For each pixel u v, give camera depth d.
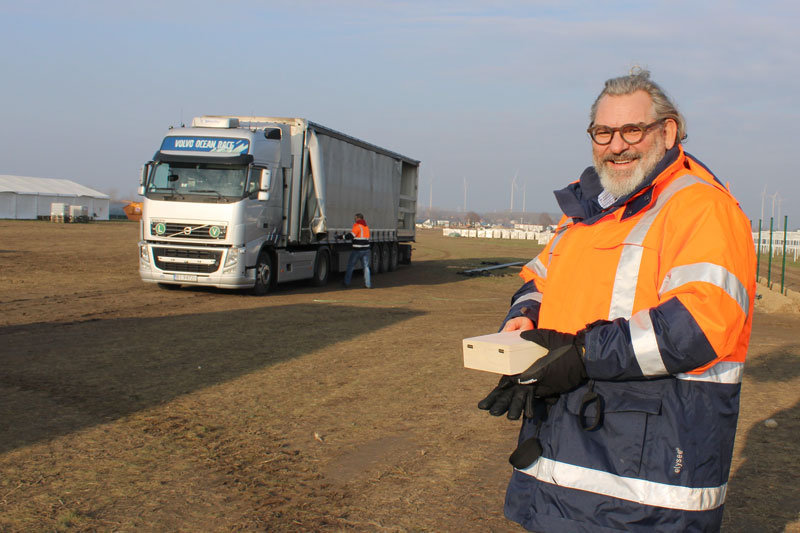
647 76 2.39
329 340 10.28
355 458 5.24
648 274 2.20
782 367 8.95
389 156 24.27
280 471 4.92
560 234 2.66
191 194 15.50
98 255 25.95
